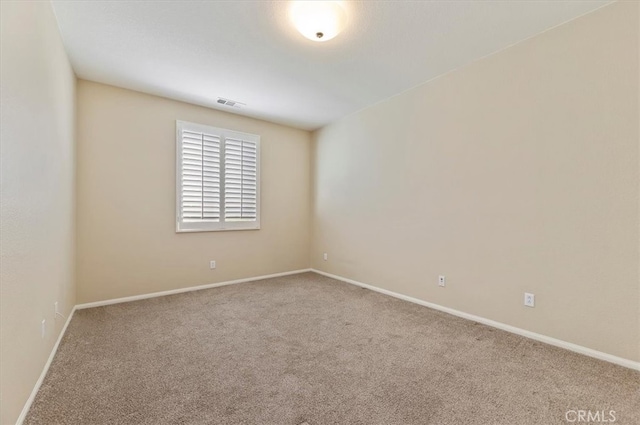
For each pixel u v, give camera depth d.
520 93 2.50
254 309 3.18
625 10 1.98
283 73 3.06
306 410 1.56
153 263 3.64
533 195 2.43
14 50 1.40
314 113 4.30
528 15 2.15
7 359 1.32
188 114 3.89
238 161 4.32
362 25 2.26
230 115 4.26
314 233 5.08
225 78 3.18
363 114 4.10
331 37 2.21
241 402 1.62
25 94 1.55
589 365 2.00
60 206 2.35
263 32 2.36
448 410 1.56
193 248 3.95
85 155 3.20
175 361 2.07
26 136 1.56
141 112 3.54
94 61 2.81
